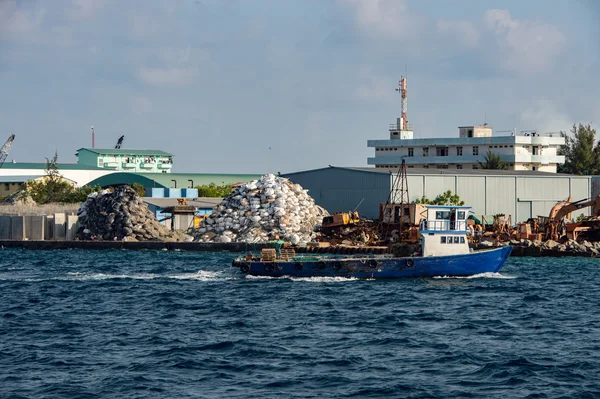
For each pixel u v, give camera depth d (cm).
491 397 14212
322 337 18850
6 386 14788
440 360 16612
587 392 14462
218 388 14700
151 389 14612
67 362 16488
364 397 14212
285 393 14412
